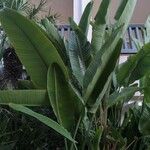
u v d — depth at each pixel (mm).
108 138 2486
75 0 5859
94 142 2332
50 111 2684
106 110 2496
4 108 3006
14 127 3014
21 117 2996
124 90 2432
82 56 2473
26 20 1941
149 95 2473
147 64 2521
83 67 2387
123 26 2342
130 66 2541
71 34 2557
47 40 2012
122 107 2826
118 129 2736
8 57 3631
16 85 3512
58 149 2932
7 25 1978
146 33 3119
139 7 6789
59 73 2146
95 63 2154
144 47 2469
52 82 2104
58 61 2100
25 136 2912
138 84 2775
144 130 2596
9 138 2871
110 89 2615
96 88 2225
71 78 2385
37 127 2932
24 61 2100
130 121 2844
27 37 2012
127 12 2531
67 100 2180
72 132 2232
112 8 6105
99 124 2480
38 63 2111
